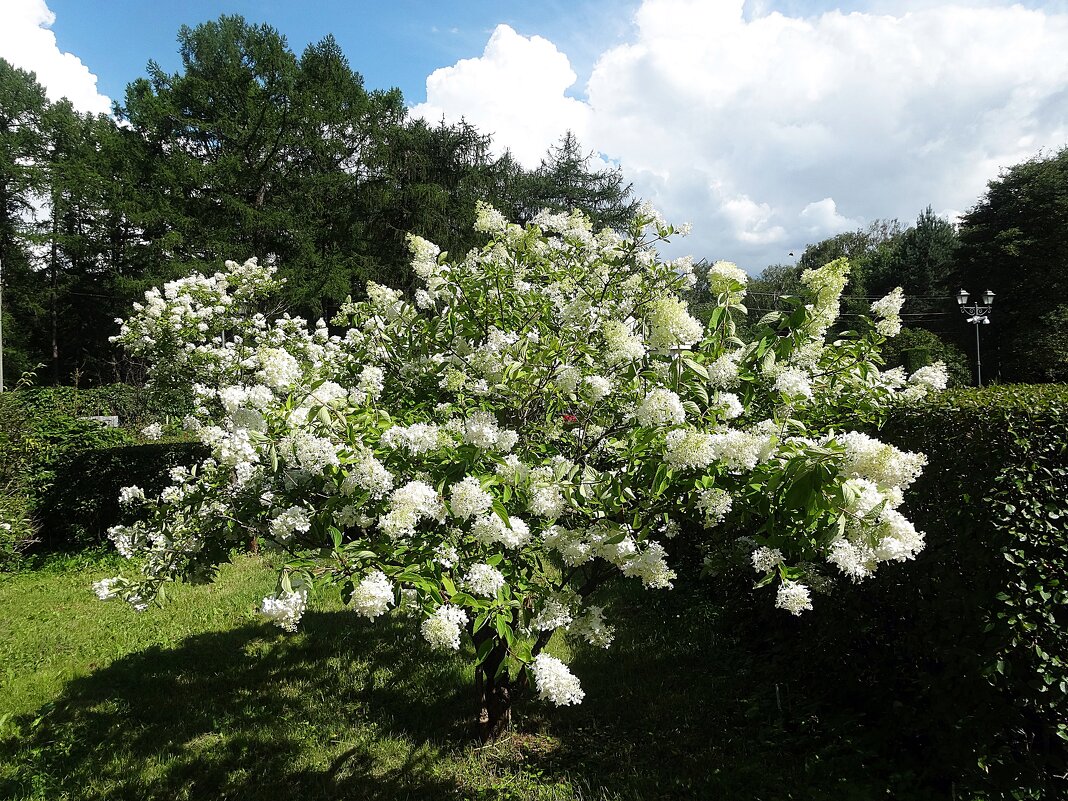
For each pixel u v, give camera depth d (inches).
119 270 1046.4
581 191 1061.8
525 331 115.0
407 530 81.0
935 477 113.0
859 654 132.6
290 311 802.2
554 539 93.4
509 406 107.2
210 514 113.8
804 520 78.5
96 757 130.6
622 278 135.6
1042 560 95.1
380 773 123.4
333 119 892.6
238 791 119.5
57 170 1017.5
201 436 104.5
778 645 161.0
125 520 311.4
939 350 864.3
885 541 73.0
